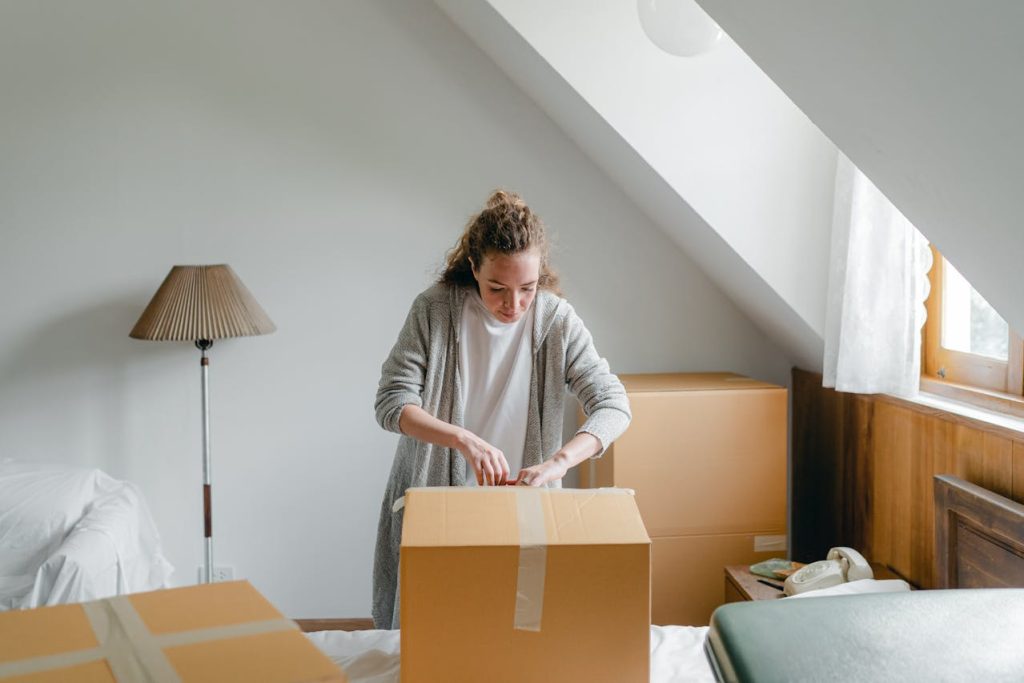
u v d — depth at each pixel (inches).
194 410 124.6
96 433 124.2
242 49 120.8
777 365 127.8
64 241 122.0
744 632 42.5
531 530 50.4
